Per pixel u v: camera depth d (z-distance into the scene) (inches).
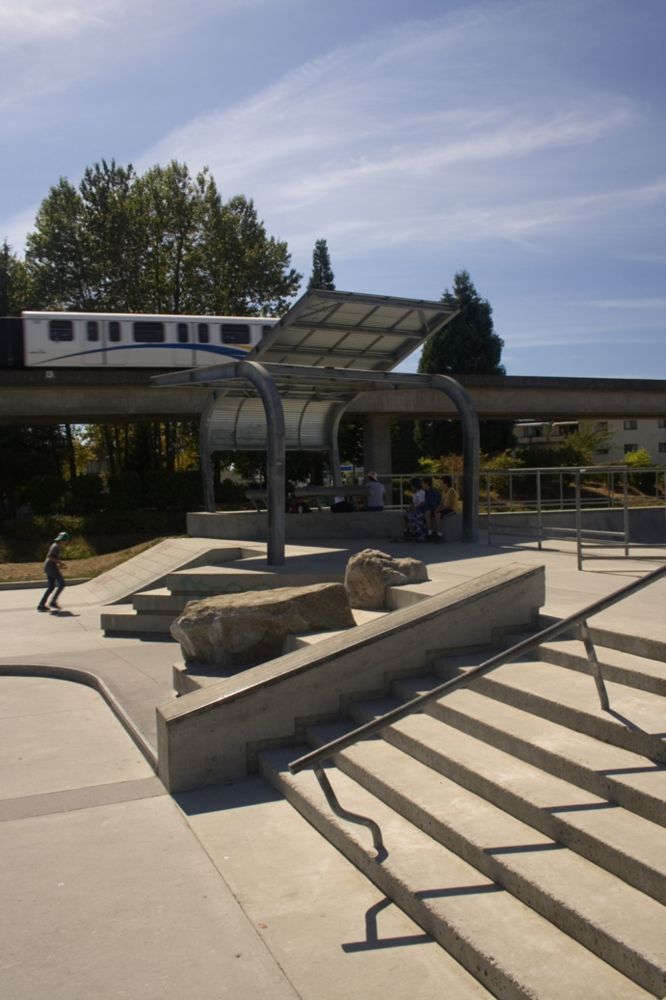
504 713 213.3
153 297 1686.8
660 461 2790.4
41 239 1662.2
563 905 137.7
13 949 153.5
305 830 199.5
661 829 152.7
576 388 1347.2
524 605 270.5
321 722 246.8
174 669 321.7
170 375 571.2
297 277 1788.9
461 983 136.0
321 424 751.1
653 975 119.9
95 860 189.5
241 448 719.7
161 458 1723.7
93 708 329.7
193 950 151.0
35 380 1102.4
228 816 210.4
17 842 200.8
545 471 536.1
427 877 159.3
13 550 1006.4
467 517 597.6
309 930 154.9
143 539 1053.2
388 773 201.9
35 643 467.8
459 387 595.5
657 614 271.6
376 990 135.8
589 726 192.5
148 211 1651.1
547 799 168.4
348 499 777.6
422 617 256.7
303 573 453.7
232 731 236.2
